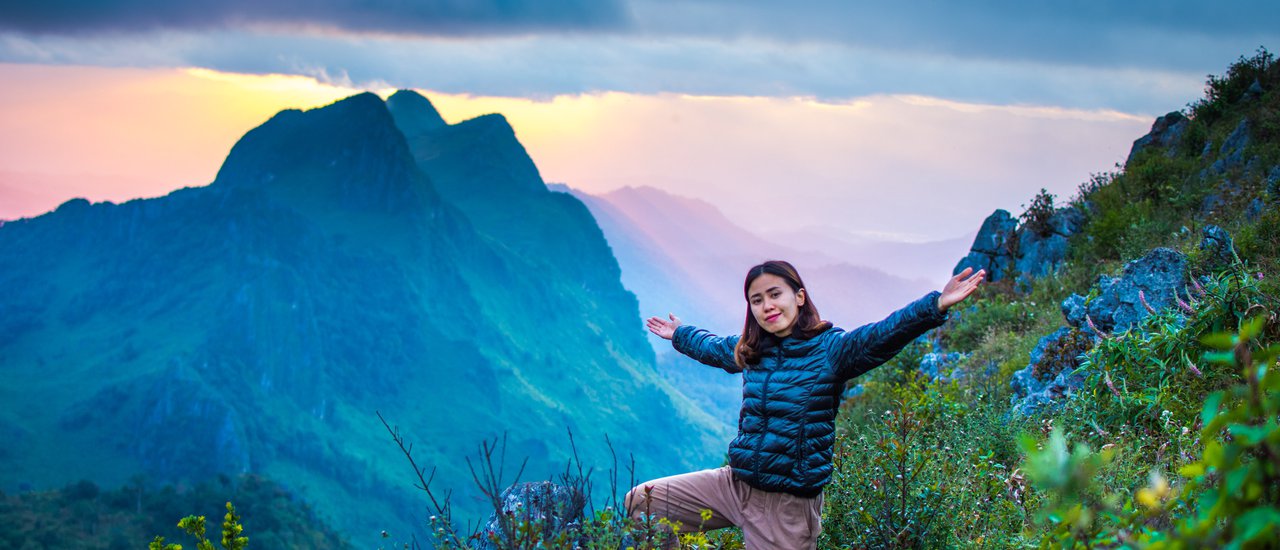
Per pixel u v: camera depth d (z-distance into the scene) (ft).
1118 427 19.53
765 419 13.83
